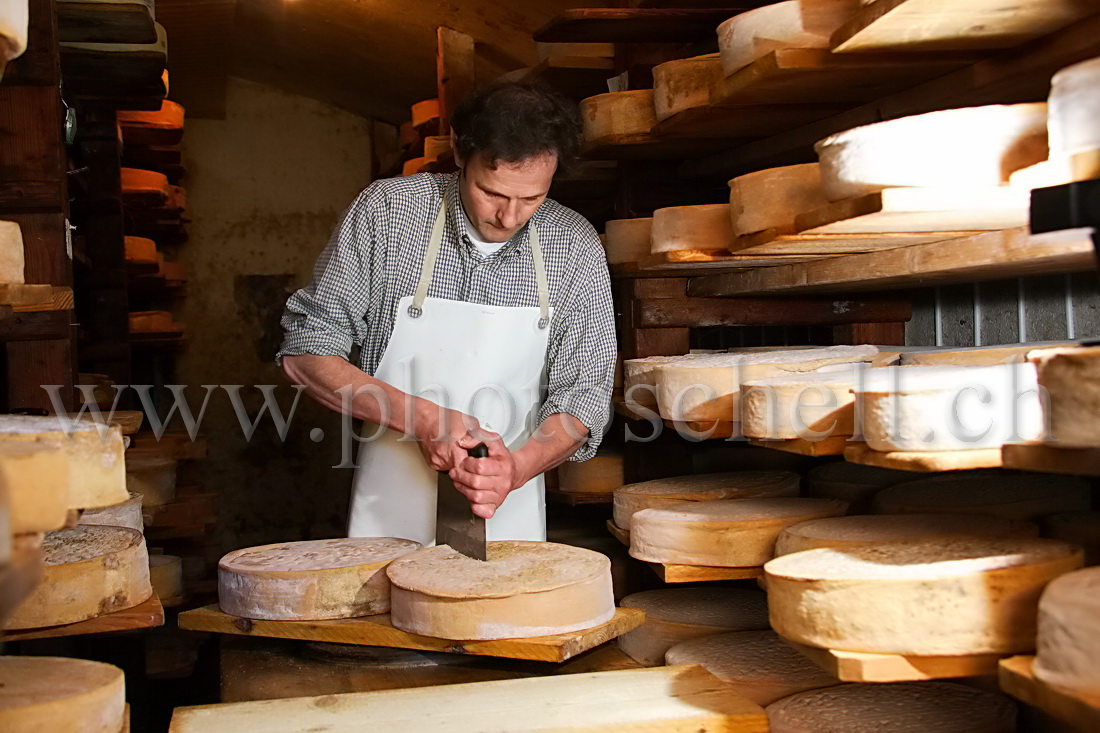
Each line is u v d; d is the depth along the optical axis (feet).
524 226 6.74
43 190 6.92
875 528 5.15
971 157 3.62
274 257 20.39
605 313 7.02
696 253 6.14
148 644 10.70
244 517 20.13
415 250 6.64
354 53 16.12
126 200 15.38
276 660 5.85
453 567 5.54
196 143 20.07
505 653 5.03
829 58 4.99
